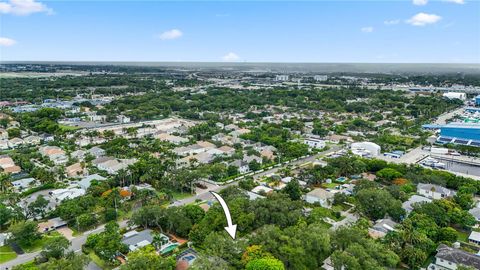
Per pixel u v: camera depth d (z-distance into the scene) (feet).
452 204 426.51
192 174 516.73
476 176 587.68
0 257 349.82
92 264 338.34
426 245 337.11
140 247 346.54
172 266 314.55
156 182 526.57
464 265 304.71
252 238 335.06
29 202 454.81
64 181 553.64
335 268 297.53
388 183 550.36
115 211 430.20
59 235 393.91
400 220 407.85
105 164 612.29
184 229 384.88
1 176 515.50
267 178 575.38
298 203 415.85
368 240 323.78
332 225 408.87
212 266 291.58
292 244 314.76
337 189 523.29
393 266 307.99
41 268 287.69
